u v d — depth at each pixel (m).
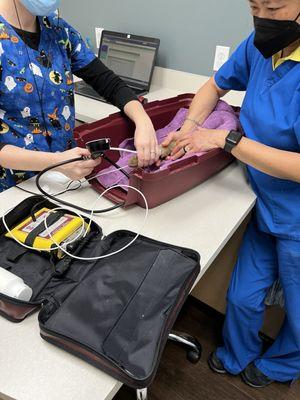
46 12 0.98
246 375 1.40
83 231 0.83
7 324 0.66
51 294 0.69
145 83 1.87
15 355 0.61
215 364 1.44
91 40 2.15
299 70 0.87
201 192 1.06
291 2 0.76
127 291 0.67
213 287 1.59
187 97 1.37
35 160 0.97
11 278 0.67
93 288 0.68
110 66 1.99
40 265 0.76
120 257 0.75
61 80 1.15
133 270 0.71
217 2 1.55
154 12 1.78
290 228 1.02
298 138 0.87
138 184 0.90
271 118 0.92
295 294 1.11
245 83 1.18
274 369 1.35
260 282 1.23
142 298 0.66
